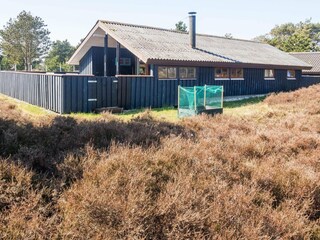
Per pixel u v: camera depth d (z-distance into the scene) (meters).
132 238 2.22
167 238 2.33
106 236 2.26
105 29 16.47
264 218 2.76
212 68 17.22
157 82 14.27
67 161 3.45
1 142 3.88
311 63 34.81
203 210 2.60
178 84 15.24
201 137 5.40
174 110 13.25
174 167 3.47
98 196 2.56
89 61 20.02
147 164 3.41
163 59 13.97
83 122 5.30
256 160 4.48
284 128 7.40
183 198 2.67
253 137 5.72
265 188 3.48
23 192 2.78
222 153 4.36
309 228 2.77
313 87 15.83
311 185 3.54
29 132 4.29
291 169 3.97
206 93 10.70
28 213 2.52
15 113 6.24
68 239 2.29
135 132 5.06
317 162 4.66
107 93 12.43
